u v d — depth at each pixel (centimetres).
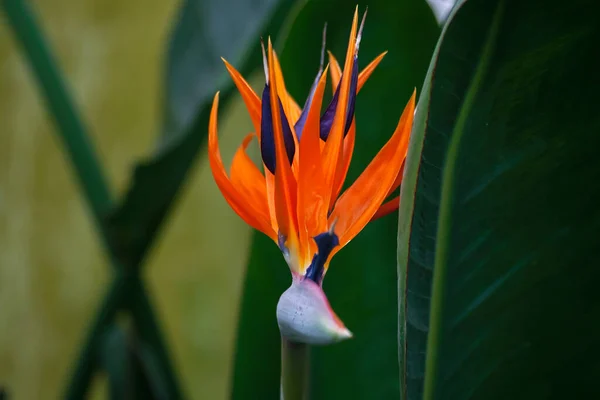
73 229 492
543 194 164
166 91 247
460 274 166
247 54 225
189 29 248
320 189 160
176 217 511
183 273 514
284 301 159
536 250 165
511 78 161
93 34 487
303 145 159
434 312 166
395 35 185
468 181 164
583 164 164
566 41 160
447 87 161
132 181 214
